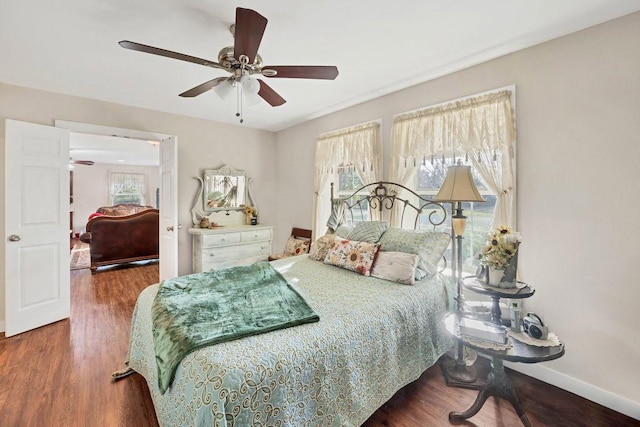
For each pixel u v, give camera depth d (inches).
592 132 73.8
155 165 374.9
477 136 93.1
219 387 43.2
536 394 77.3
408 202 111.4
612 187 71.2
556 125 79.4
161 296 73.4
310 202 165.5
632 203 68.6
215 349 50.6
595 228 73.7
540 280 82.6
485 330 63.9
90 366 87.4
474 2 66.8
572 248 77.2
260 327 57.4
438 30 77.7
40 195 112.7
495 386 66.6
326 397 53.3
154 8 68.2
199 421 41.9
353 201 135.9
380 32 78.5
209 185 164.7
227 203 171.9
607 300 72.2
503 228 73.5
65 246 120.5
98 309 131.5
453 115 99.0
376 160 123.0
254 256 168.4
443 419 68.3
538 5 67.6
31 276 110.6
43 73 102.6
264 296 73.1
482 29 77.0
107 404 71.7
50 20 72.4
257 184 184.4
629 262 69.2
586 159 74.7
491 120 90.4
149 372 68.3
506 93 87.5
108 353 94.8
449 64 96.0
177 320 60.6
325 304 70.6
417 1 66.4
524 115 85.2
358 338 60.7
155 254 217.0
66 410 69.4
